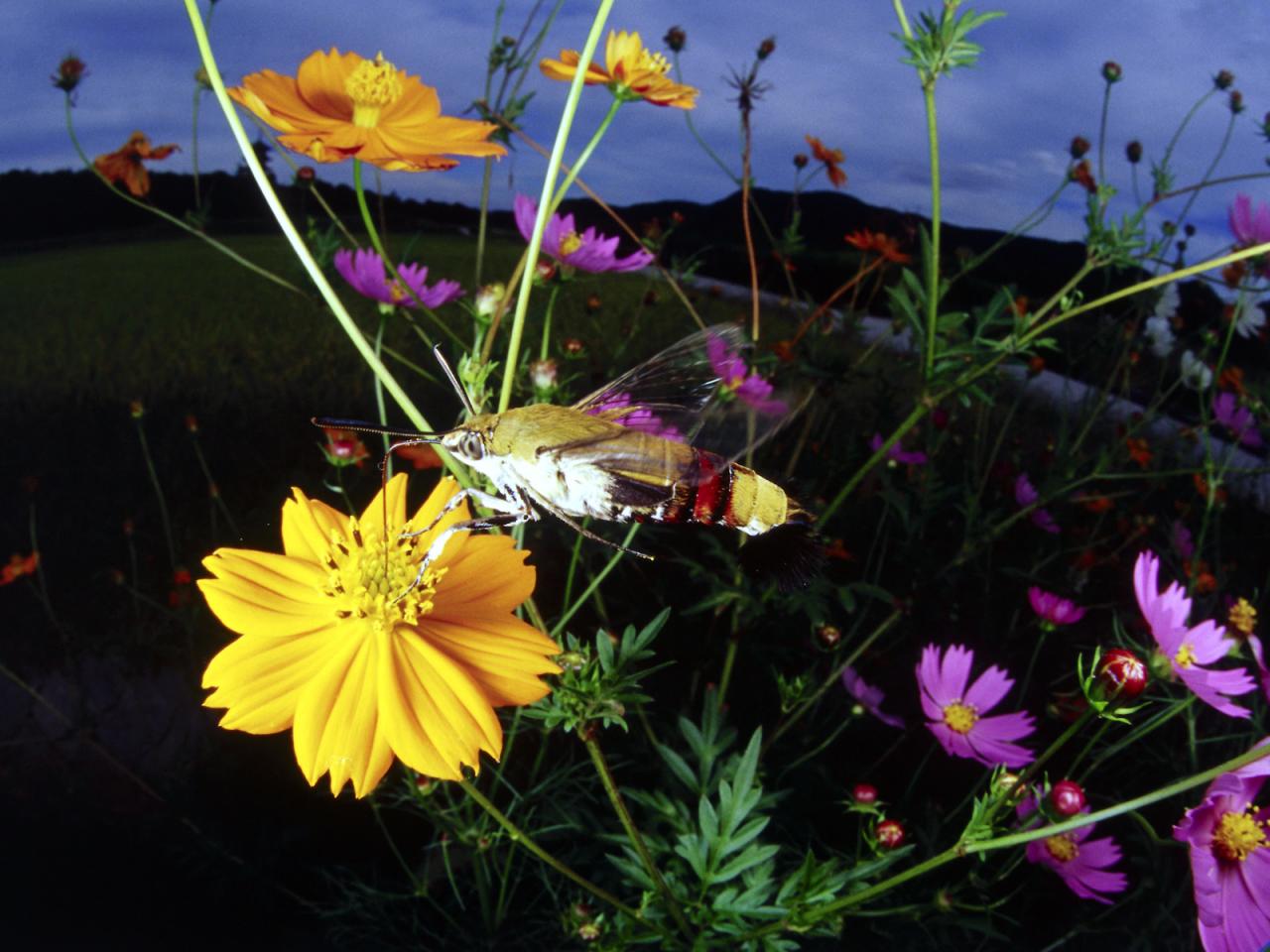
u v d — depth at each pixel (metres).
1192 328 0.59
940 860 0.16
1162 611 0.19
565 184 0.20
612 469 0.12
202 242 0.86
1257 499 0.49
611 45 0.20
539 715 0.15
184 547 0.41
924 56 0.23
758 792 0.19
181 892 0.26
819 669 0.32
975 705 0.26
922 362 0.27
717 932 0.18
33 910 0.24
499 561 0.16
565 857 0.24
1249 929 0.16
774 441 0.41
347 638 0.14
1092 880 0.23
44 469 0.45
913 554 0.36
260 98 0.19
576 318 0.58
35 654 0.36
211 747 0.32
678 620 0.33
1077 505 0.44
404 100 0.20
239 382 0.55
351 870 0.27
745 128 0.34
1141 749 0.30
